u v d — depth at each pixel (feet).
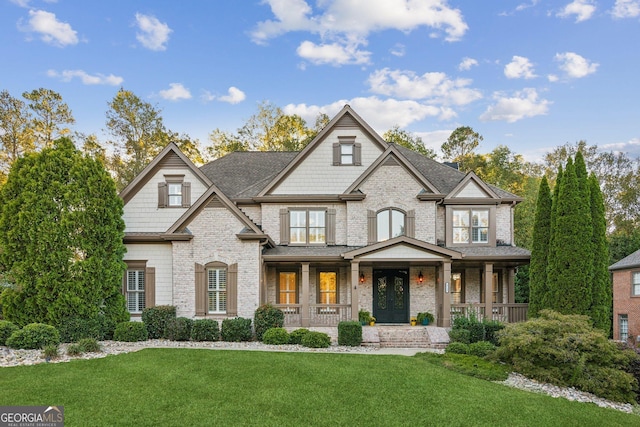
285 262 59.88
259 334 52.54
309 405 27.99
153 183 61.21
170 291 58.39
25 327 41.24
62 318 47.78
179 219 56.75
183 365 36.35
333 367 37.09
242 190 68.64
